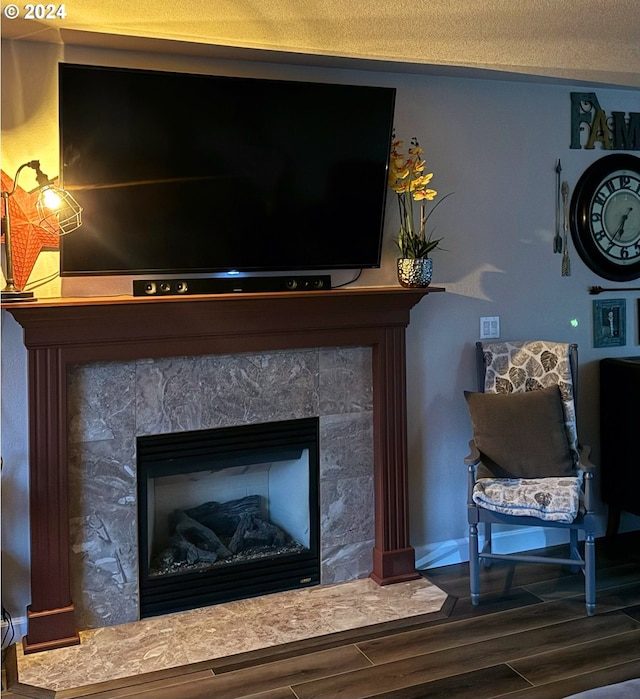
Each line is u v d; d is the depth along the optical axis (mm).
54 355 2928
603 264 4102
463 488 3883
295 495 3619
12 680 2771
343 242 3391
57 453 2967
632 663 2844
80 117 2834
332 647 2994
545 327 4008
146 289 3031
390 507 3570
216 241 3160
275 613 3281
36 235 2943
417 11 3289
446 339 3777
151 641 3045
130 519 3176
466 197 3756
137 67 3066
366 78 3482
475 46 3443
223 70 3209
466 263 3787
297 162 3215
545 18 3551
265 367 3355
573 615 3238
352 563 3613
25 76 2908
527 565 3793
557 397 3578
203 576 3344
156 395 3172
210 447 3305
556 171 3957
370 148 3322
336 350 3490
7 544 3016
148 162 2977
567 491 3260
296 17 3080
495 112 3781
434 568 3791
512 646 2984
